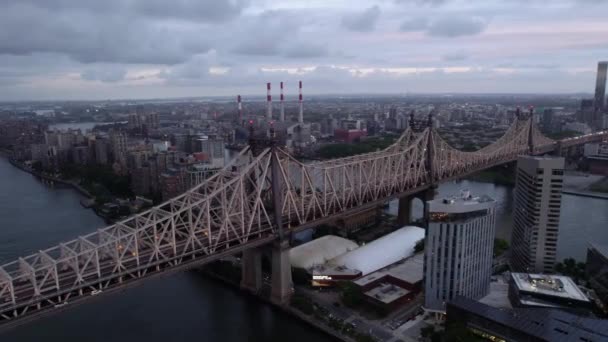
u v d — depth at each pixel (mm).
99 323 131500
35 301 99000
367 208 196750
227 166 148250
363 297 134250
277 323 131250
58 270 118812
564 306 119125
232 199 140250
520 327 101312
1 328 94062
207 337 123688
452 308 112938
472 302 113562
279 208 148500
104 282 112250
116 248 113562
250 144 153625
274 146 147875
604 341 94938
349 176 183000
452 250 121375
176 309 139875
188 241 126688
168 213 130000
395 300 131250
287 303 140250
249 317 134750
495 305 128000
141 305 142500
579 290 125000
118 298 147250
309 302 134250
